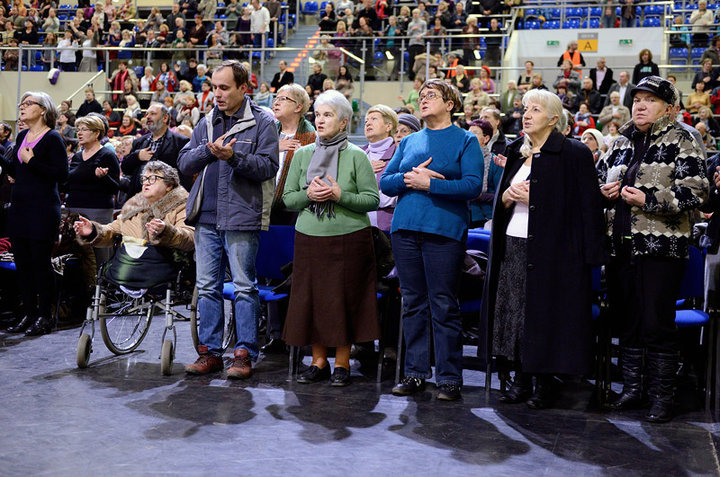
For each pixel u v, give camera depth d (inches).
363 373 163.9
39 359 167.8
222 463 105.7
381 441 117.4
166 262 163.3
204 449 111.2
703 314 146.8
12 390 141.7
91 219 220.1
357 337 150.0
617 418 133.9
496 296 142.8
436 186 138.8
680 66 440.1
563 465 109.0
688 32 464.8
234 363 154.9
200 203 155.1
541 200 136.0
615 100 400.2
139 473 101.0
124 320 215.5
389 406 137.6
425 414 132.9
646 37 553.0
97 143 222.5
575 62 490.6
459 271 143.8
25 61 523.2
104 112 482.3
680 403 145.6
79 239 164.4
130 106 469.7
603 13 565.3
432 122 147.0
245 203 152.3
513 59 511.2
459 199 141.4
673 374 133.6
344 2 615.5
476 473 104.8
